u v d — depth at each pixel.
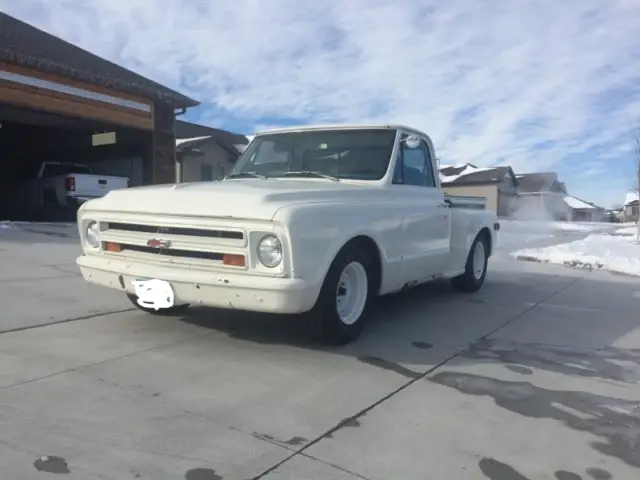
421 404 3.27
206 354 4.01
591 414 3.22
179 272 3.90
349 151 5.29
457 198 6.40
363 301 4.50
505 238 18.05
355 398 3.31
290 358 4.00
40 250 8.55
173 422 2.88
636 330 5.27
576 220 56.88
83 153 19.98
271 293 3.63
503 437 2.88
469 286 6.97
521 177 55.44
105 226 4.37
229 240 3.77
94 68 15.90
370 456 2.63
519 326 5.31
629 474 2.56
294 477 2.41
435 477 2.47
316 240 3.79
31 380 3.36
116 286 4.29
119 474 2.37
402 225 4.92
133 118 15.97
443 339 4.73
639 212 19.61
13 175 19.89
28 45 15.44
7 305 5.13
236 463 2.50
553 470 2.57
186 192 4.11
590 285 7.97
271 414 3.03
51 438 2.65
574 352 4.48
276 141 5.59
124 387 3.32
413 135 5.59
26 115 14.09
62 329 4.50
